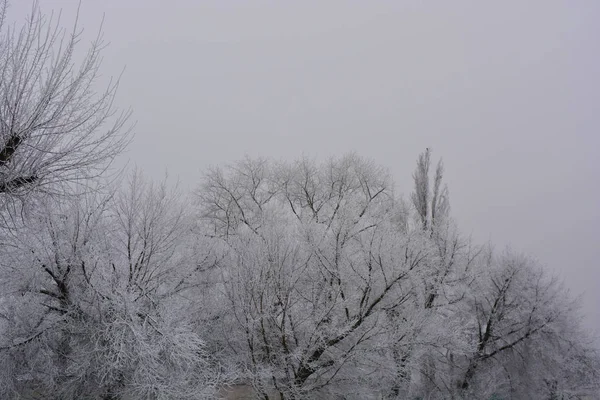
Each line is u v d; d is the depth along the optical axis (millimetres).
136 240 10727
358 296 11922
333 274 12133
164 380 9391
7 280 9625
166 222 11273
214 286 12492
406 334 12203
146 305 10430
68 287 10109
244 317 11266
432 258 13203
